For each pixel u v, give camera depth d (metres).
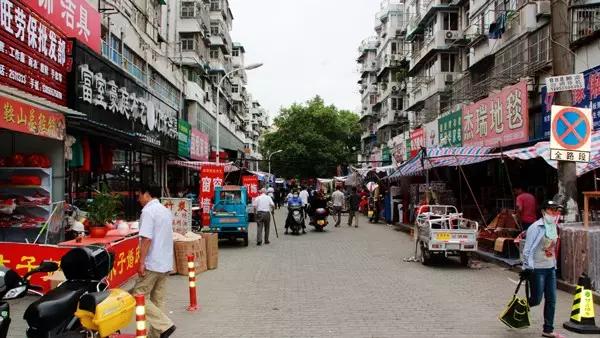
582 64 14.66
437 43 30.42
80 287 4.78
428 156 14.27
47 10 11.23
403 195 24.66
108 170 15.30
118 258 9.21
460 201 19.52
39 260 8.30
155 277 6.27
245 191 17.08
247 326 7.00
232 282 10.35
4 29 8.81
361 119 70.75
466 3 29.28
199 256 11.46
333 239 19.12
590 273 8.79
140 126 16.00
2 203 9.91
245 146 69.38
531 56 17.73
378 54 60.59
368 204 32.44
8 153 10.67
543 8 17.39
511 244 12.93
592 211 11.60
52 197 10.45
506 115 17.45
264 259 13.77
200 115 34.09
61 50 10.91
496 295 9.09
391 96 51.56
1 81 8.73
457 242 12.16
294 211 21.06
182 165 25.61
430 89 32.22
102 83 12.62
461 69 30.03
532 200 12.70
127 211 17.86
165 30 31.88
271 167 67.50
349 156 64.44
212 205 18.23
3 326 4.54
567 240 9.59
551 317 6.47
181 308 8.08
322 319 7.37
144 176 21.31
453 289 9.64
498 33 20.22
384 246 16.78
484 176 20.16
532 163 16.05
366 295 9.06
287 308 8.07
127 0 20.73
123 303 4.78
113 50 18.28
